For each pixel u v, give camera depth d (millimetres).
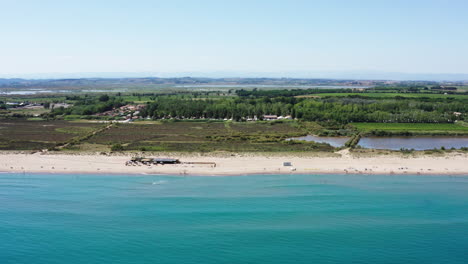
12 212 107375
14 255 86750
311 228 98000
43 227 98812
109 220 102250
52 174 140250
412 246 89938
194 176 138625
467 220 102688
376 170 143625
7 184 129625
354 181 133250
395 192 122438
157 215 105062
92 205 111938
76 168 146250
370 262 83812
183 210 108250
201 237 93438
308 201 114938
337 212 107375
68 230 97125
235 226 98812
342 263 83375
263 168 146125
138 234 94938
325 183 131125
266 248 88750
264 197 118062
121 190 124250
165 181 133125
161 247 89125
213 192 122438
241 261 83875
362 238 93188
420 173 141000
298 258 84938
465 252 87688
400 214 106375
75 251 88062
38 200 115750
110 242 91562
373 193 121562
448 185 129000
